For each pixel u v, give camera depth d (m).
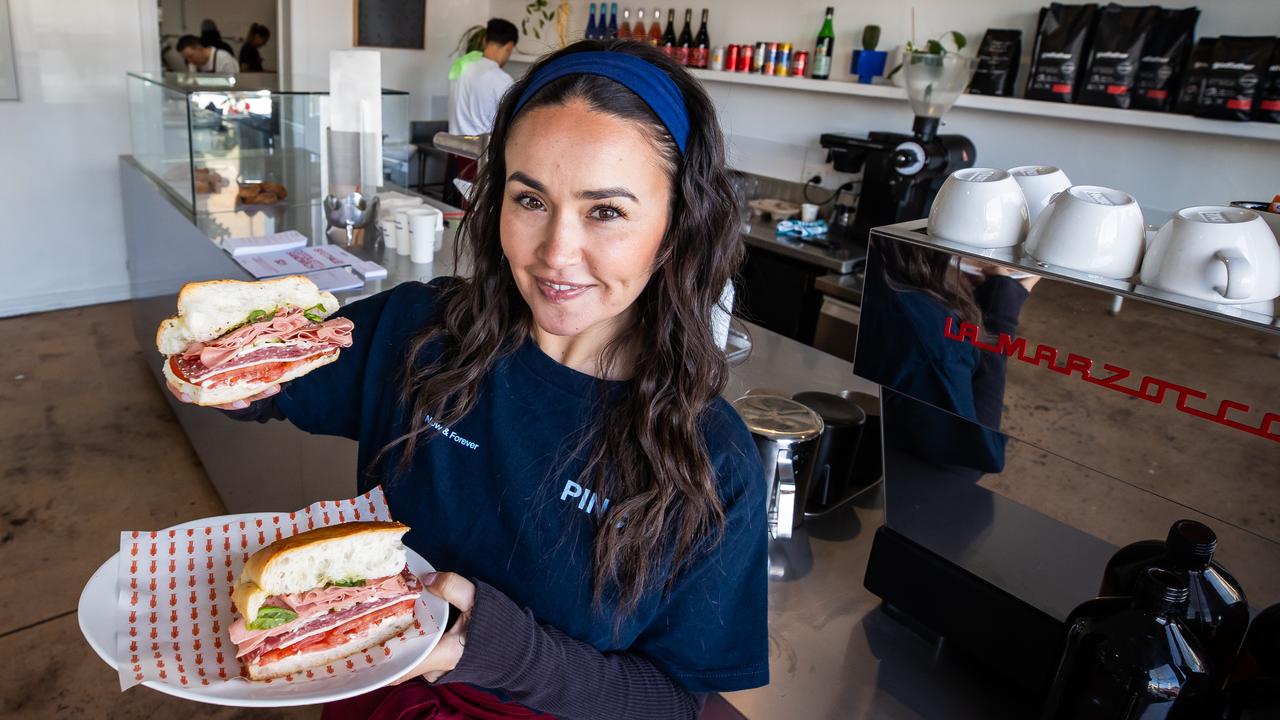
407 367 0.99
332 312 1.06
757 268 3.49
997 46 3.19
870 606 1.29
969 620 1.11
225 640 0.83
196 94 2.74
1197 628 0.82
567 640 0.86
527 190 0.75
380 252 2.72
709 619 0.89
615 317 0.91
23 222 4.25
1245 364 0.78
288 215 3.01
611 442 0.88
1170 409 0.84
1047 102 3.00
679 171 0.80
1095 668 0.84
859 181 3.85
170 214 3.01
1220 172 2.87
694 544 0.87
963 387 1.03
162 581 0.89
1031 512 1.01
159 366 3.52
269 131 2.99
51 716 2.08
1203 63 2.64
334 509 0.98
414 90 6.05
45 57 4.11
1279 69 2.49
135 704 2.15
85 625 0.81
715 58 4.28
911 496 1.16
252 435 2.48
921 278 1.02
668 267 0.85
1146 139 3.02
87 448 3.18
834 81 3.66
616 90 0.73
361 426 1.06
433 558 0.96
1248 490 0.81
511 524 0.91
